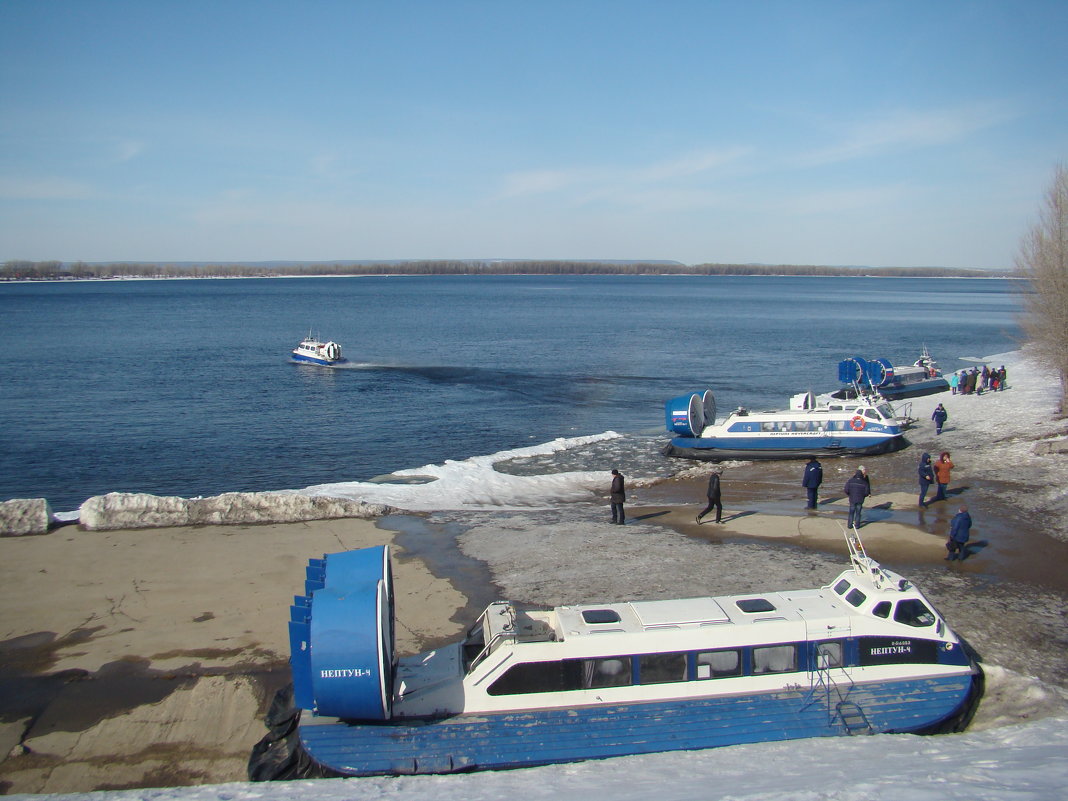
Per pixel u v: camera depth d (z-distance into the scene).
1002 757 9.15
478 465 32.19
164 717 12.26
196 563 18.91
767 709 10.67
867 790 7.98
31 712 12.40
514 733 10.28
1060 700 11.76
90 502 21.89
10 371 65.00
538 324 114.56
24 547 20.03
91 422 44.66
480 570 18.52
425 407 48.88
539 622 11.76
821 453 31.72
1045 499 23.19
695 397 33.28
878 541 19.91
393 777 9.75
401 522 22.62
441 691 10.61
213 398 52.41
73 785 10.75
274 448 38.47
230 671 13.55
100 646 14.52
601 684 10.66
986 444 31.28
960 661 11.49
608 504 25.53
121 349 82.00
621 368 66.19
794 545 19.89
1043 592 16.30
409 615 15.89
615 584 17.22
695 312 144.62
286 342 89.81
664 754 10.14
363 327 109.25
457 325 112.75
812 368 65.62
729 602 11.92
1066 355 35.16
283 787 9.54
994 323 116.25
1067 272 36.00
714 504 22.20
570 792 8.66
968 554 18.75
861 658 11.18
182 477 33.38
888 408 33.66
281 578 17.95
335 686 9.88
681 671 10.80
